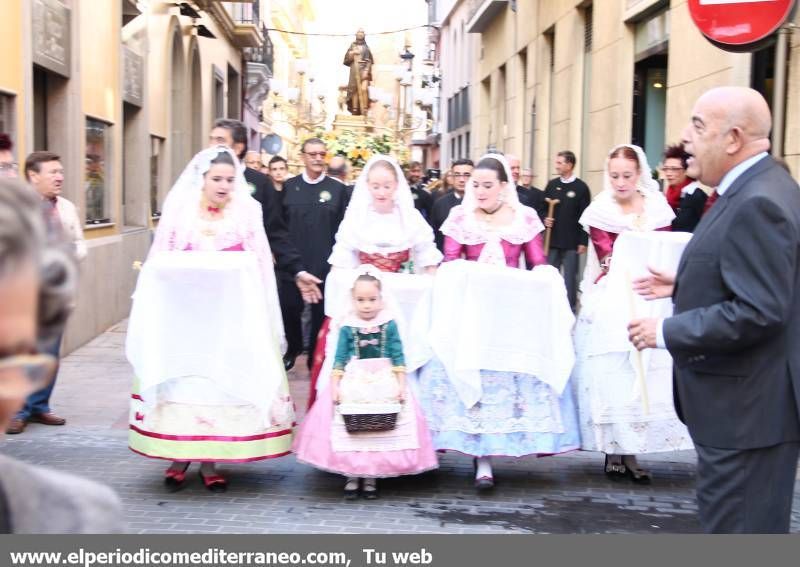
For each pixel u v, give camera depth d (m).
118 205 12.22
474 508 5.28
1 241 1.14
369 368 5.36
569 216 11.38
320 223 8.13
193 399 5.29
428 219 11.90
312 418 5.46
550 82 17.70
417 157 47.03
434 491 5.60
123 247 12.41
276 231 7.00
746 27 5.94
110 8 11.88
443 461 6.29
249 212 5.59
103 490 1.38
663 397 5.65
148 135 14.20
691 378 3.11
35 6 8.88
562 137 15.95
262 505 5.26
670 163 7.51
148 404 5.29
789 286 2.88
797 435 3.00
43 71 9.61
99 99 11.38
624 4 12.35
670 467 6.23
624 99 12.50
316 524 4.94
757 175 3.02
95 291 10.91
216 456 5.26
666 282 3.39
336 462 5.27
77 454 6.19
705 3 6.02
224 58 22.67
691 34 9.77
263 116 35.00
